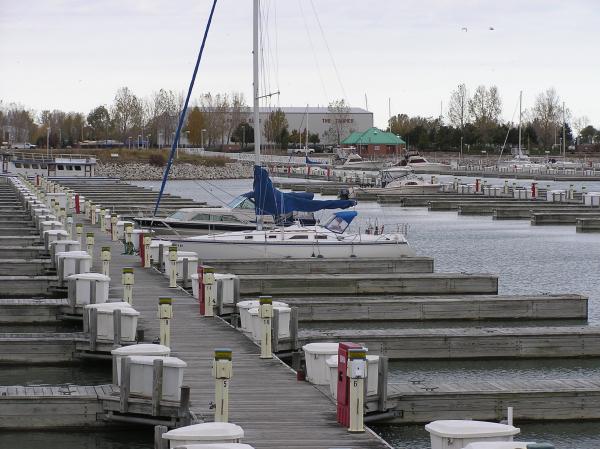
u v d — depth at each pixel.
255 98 51.97
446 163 191.50
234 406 23.17
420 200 114.25
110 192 107.38
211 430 17.58
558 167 175.50
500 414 25.14
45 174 131.38
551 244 73.12
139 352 24.39
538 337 33.41
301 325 38.75
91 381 29.22
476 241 75.12
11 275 46.69
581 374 31.39
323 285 45.28
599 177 148.00
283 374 26.56
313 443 20.28
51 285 41.91
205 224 58.94
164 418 23.23
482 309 39.97
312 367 25.48
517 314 40.06
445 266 60.19
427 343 32.84
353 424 21.08
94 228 68.81
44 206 71.94
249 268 48.66
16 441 23.84
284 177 162.38
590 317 41.50
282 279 45.12
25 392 24.66
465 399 24.98
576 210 95.31
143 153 185.75
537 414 25.33
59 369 30.84
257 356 28.86
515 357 33.31
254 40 52.16
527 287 51.59
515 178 156.88
